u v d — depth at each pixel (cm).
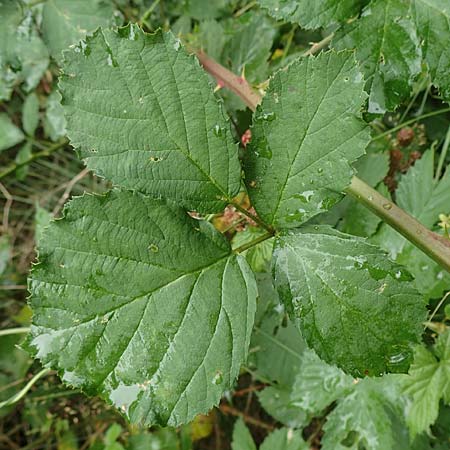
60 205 45
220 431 40
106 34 15
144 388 15
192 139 16
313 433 36
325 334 16
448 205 25
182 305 15
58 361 15
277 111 16
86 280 15
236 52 32
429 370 24
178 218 16
